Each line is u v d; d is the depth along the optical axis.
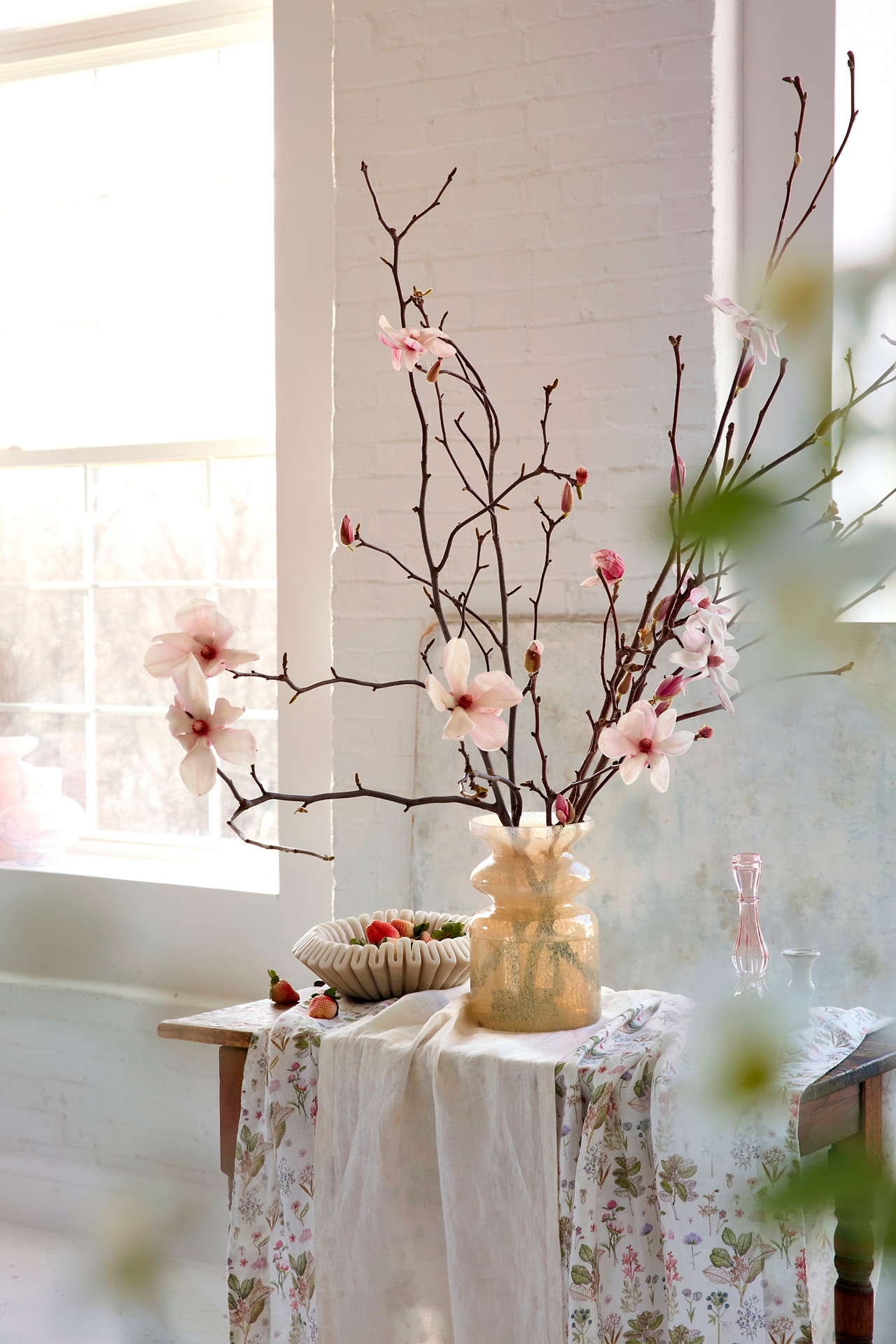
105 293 3.98
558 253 2.93
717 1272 1.77
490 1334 1.95
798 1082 1.84
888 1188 0.35
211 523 3.87
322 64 3.30
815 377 0.37
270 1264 2.19
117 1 3.79
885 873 2.56
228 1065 2.32
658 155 2.82
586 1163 1.87
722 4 2.77
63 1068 3.64
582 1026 2.12
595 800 2.82
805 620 0.34
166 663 1.39
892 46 2.78
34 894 3.76
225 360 3.82
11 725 4.14
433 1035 2.10
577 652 2.87
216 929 3.51
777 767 2.66
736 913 2.68
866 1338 1.96
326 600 3.36
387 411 3.12
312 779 3.38
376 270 3.13
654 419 2.83
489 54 2.99
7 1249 3.51
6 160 4.11
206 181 3.83
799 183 2.80
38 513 4.10
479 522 3.02
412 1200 2.04
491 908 2.18
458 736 1.57
